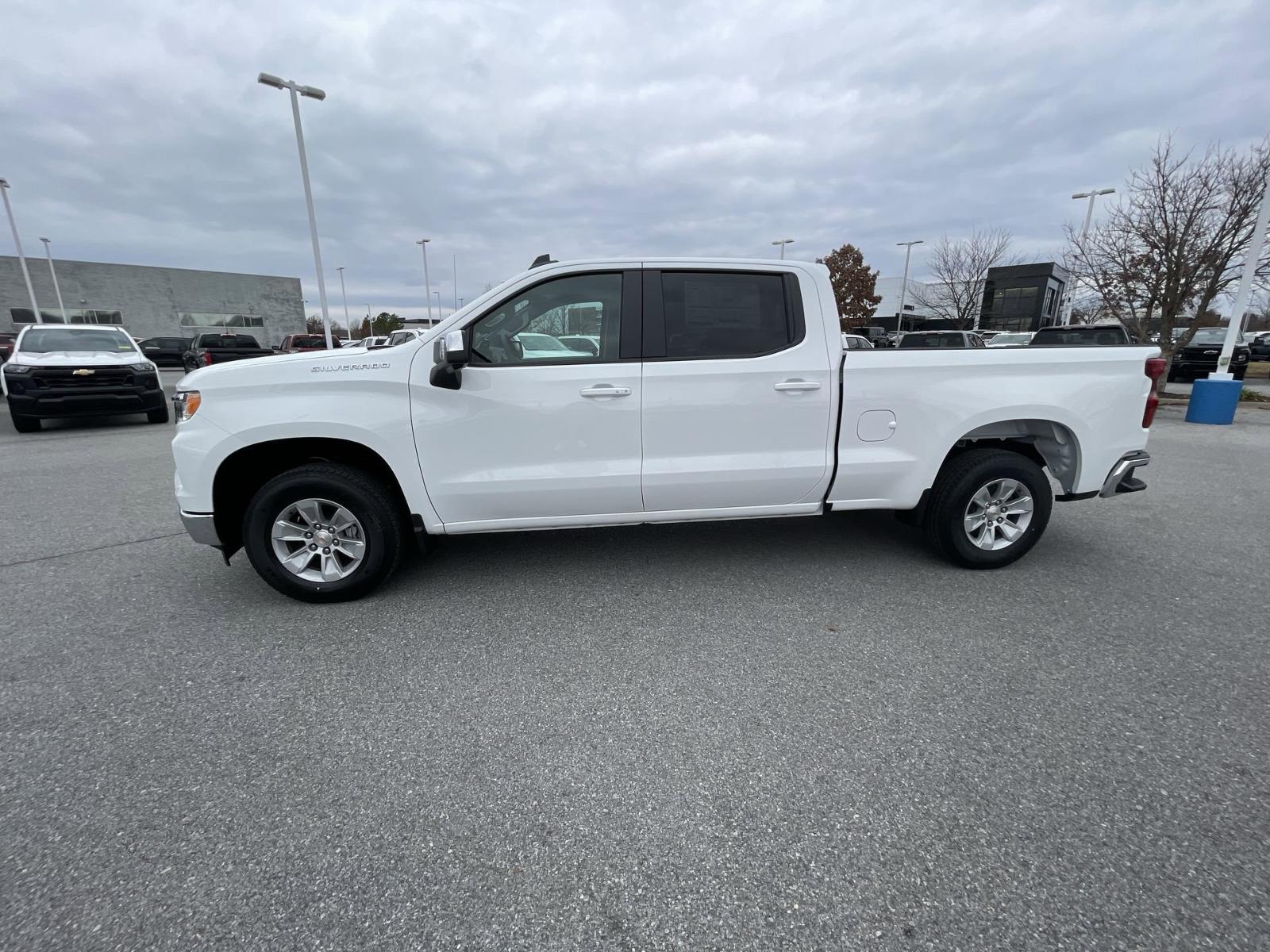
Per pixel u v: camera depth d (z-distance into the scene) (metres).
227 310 48.66
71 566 4.32
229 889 1.81
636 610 3.60
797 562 4.30
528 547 4.61
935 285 38.62
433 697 2.77
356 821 2.07
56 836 2.00
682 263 3.67
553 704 2.71
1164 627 3.37
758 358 3.66
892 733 2.50
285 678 2.92
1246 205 13.85
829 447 3.80
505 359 3.59
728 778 2.25
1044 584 3.94
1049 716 2.59
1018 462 3.94
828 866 1.88
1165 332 15.83
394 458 3.49
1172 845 1.94
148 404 10.89
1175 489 6.50
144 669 3.00
